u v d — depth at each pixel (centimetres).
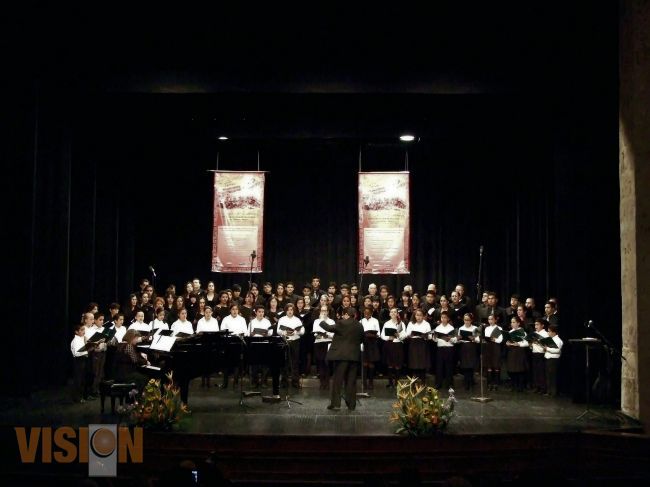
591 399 1048
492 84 1116
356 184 1552
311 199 1558
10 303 1108
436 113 1288
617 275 1093
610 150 1102
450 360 1195
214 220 1395
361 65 1123
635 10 977
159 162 1558
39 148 1212
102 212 1444
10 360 1096
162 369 924
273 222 1556
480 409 994
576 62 1091
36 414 931
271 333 1135
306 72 1123
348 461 789
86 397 1070
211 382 1280
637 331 942
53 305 1224
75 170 1355
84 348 1018
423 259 1545
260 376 1241
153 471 796
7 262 1116
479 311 1260
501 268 1537
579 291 1102
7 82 1131
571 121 1141
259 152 1550
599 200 1098
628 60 993
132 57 1128
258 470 788
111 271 1455
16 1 1070
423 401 825
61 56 1126
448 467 796
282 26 1113
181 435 805
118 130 1384
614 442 814
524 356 1185
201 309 1248
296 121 1360
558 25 1085
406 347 1261
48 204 1223
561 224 1152
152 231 1566
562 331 1136
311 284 1449
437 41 1116
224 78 1125
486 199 1545
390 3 1096
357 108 1265
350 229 1552
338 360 973
